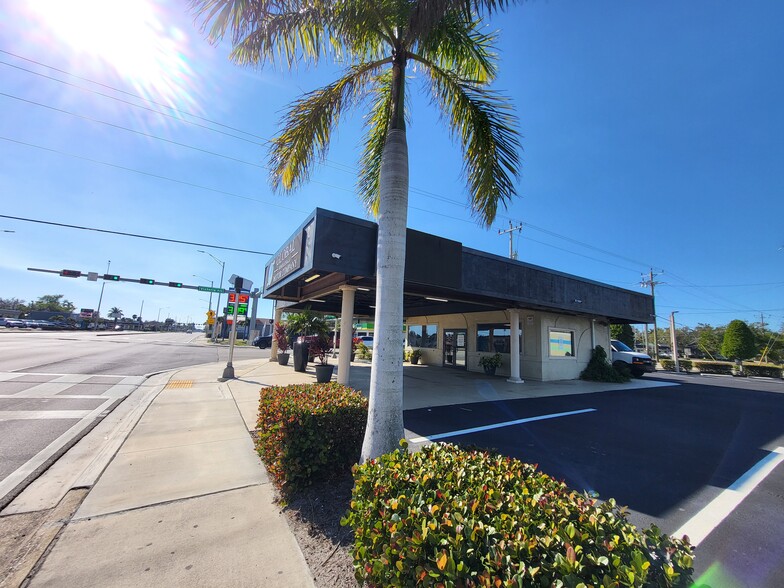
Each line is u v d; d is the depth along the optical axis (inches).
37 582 92.4
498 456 107.9
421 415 301.4
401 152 165.8
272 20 166.7
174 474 161.5
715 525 133.4
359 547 77.1
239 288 472.4
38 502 136.3
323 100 205.6
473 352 657.0
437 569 60.7
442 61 212.1
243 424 241.6
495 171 215.6
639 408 362.3
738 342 976.9
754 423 304.3
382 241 158.1
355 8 158.6
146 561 102.1
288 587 93.4
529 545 60.3
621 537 66.3
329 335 534.9
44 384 369.7
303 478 143.4
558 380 576.1
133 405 297.9
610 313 583.5
